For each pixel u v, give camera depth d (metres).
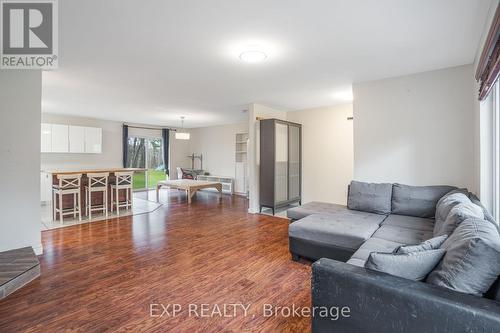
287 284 2.46
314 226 2.86
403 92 3.59
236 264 2.91
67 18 2.16
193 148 10.23
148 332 1.78
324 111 5.84
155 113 6.77
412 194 3.26
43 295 2.24
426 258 1.39
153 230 4.26
